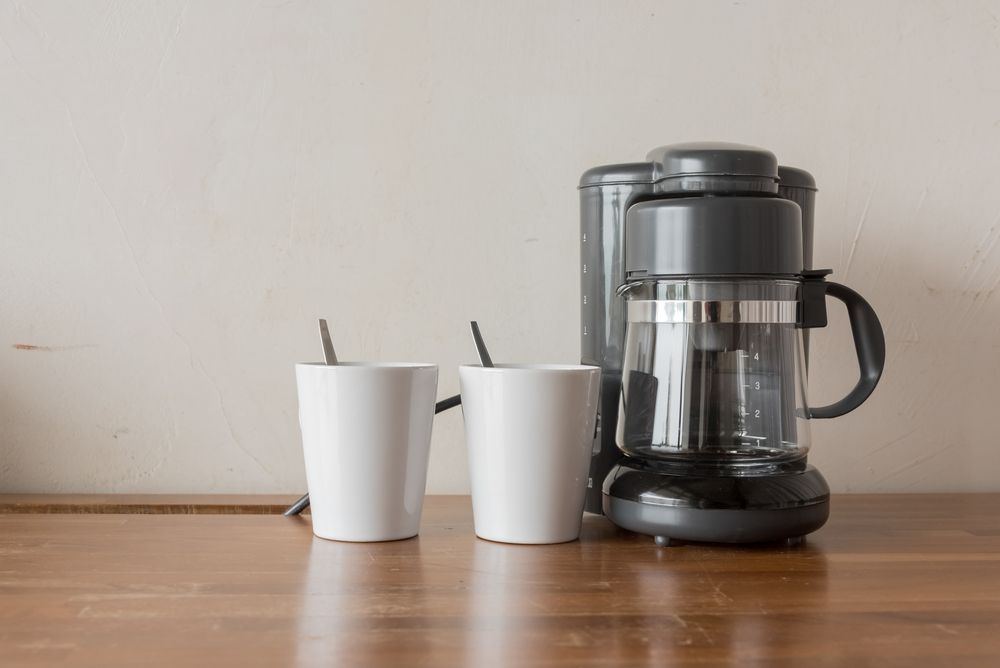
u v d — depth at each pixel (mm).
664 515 727
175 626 552
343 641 529
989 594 629
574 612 585
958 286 1013
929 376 1013
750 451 748
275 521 848
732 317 741
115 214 958
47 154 951
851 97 1005
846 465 1014
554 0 984
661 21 991
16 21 944
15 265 953
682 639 538
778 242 708
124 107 955
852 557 725
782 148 1004
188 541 767
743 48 997
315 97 970
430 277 985
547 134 988
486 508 769
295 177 972
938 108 1010
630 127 992
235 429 974
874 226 1011
